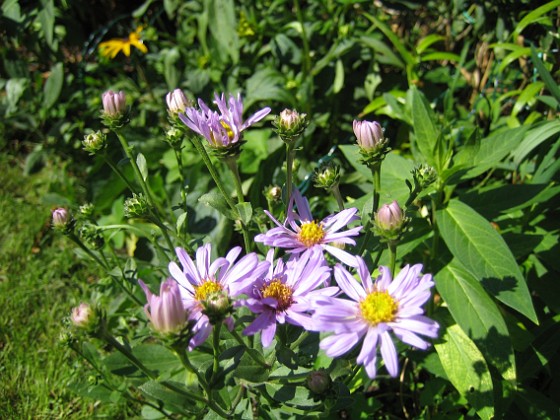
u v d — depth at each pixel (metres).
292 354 0.21
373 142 0.21
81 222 0.31
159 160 0.45
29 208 0.46
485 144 0.28
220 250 0.36
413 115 0.29
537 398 0.27
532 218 0.31
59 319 0.37
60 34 0.50
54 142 0.50
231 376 0.22
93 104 0.49
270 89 0.41
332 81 0.43
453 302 0.26
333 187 0.22
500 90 0.40
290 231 0.21
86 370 0.33
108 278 0.31
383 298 0.18
